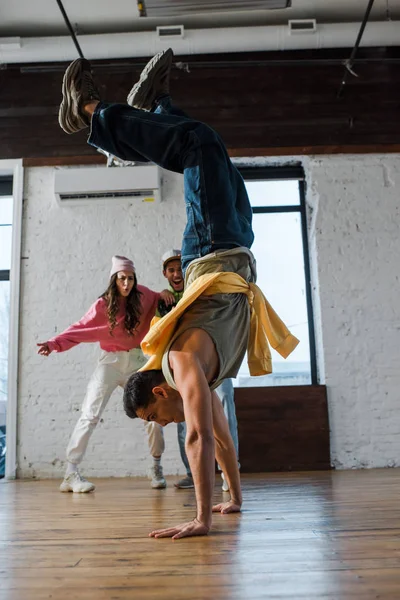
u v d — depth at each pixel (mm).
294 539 1474
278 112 5172
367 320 4789
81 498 2924
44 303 4816
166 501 2633
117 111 1901
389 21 5148
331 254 4898
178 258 3533
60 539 1628
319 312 4832
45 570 1221
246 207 1933
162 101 2199
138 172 4875
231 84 5227
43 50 5176
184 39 5145
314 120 5152
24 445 4613
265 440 4582
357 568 1147
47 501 2809
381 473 4082
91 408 3385
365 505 2219
